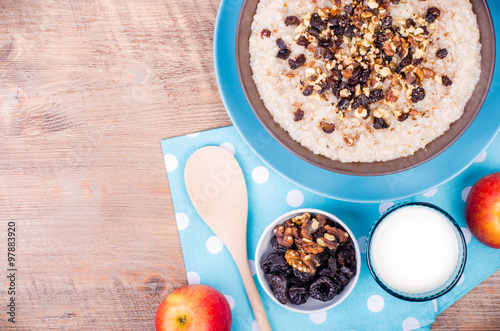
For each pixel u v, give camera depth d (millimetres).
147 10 633
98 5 634
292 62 594
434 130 594
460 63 589
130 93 640
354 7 594
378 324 632
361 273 636
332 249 603
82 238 646
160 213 643
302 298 607
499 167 634
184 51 635
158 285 642
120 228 645
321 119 599
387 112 595
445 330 638
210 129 640
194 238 641
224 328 615
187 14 632
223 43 604
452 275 604
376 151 596
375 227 606
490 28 580
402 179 616
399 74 594
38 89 641
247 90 593
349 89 595
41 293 647
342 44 600
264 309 634
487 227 602
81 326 646
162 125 641
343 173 595
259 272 612
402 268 600
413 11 591
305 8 597
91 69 639
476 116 603
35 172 646
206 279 641
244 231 633
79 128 643
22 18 636
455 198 637
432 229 602
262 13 597
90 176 645
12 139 643
